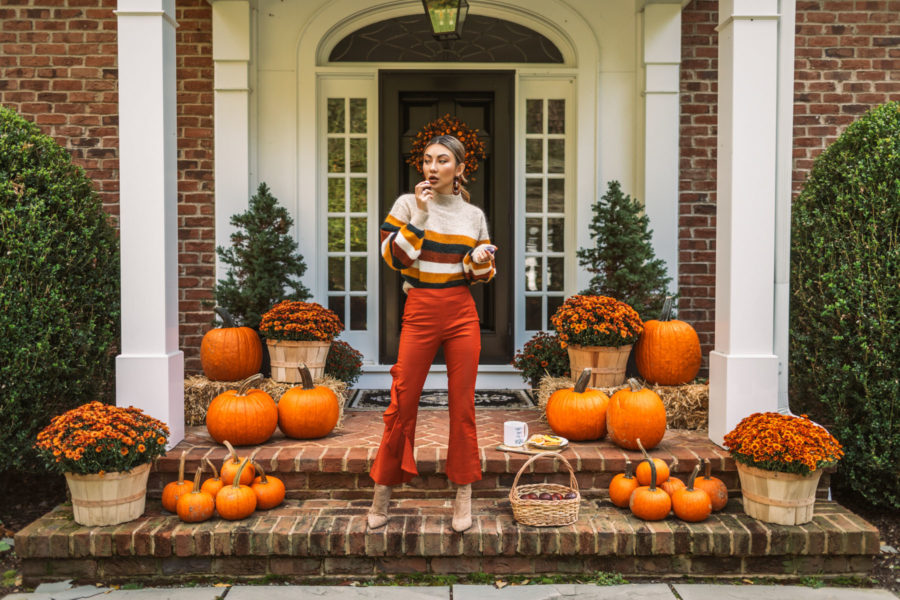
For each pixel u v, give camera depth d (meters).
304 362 4.16
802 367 3.76
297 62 5.20
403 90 5.29
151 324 3.48
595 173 5.29
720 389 3.59
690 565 3.07
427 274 2.90
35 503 3.87
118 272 3.94
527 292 5.48
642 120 5.20
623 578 3.05
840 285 3.51
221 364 4.17
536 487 3.25
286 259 4.75
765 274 3.52
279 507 3.33
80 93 5.11
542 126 5.42
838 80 5.24
